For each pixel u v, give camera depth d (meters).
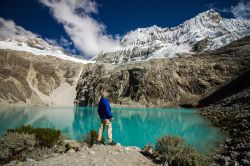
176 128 30.41
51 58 187.75
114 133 29.27
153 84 114.44
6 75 142.50
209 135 21.17
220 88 92.50
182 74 115.00
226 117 30.09
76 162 8.92
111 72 142.62
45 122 41.16
